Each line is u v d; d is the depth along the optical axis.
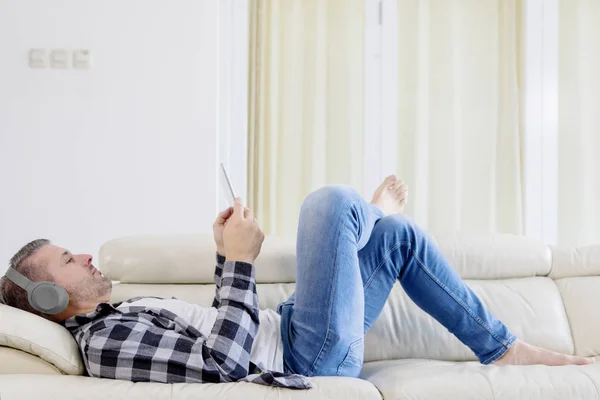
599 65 3.42
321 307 1.28
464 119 3.48
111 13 3.19
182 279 1.77
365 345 1.70
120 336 1.19
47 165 3.17
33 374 1.17
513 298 1.80
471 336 1.43
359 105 3.46
